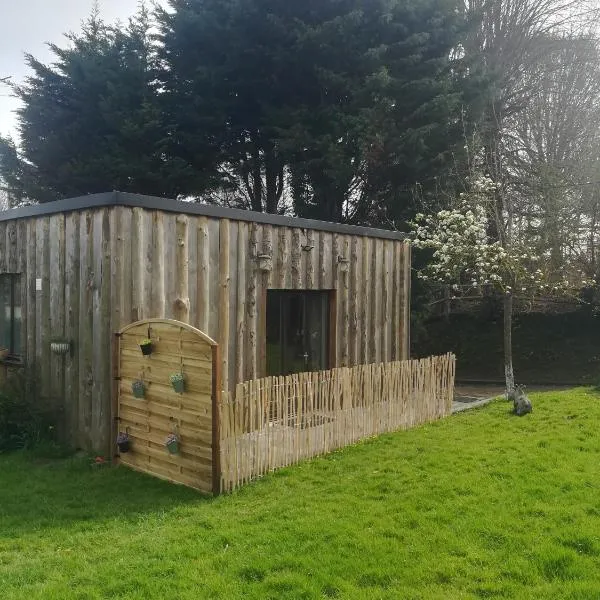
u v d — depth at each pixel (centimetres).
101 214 740
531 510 509
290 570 409
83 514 538
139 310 732
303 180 1838
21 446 777
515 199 1702
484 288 1670
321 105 1769
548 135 1900
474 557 425
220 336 832
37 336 854
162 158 1833
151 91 1934
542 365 1762
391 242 1158
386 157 1655
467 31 1850
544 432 783
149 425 664
